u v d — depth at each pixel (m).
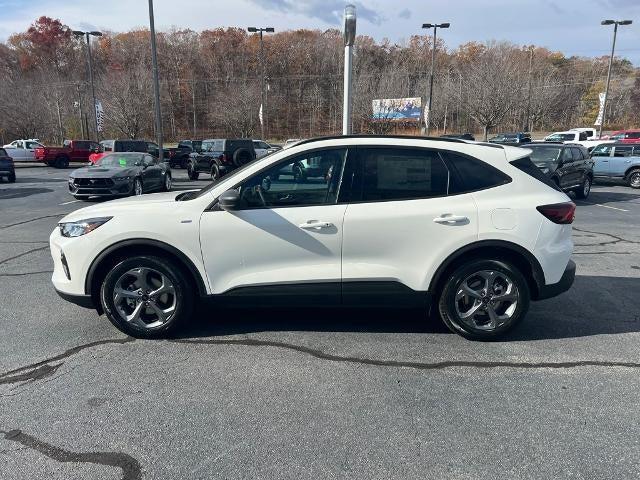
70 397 3.01
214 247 3.71
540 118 56.72
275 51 71.88
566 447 2.53
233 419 2.78
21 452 2.48
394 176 3.73
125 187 13.21
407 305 3.83
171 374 3.31
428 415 2.82
